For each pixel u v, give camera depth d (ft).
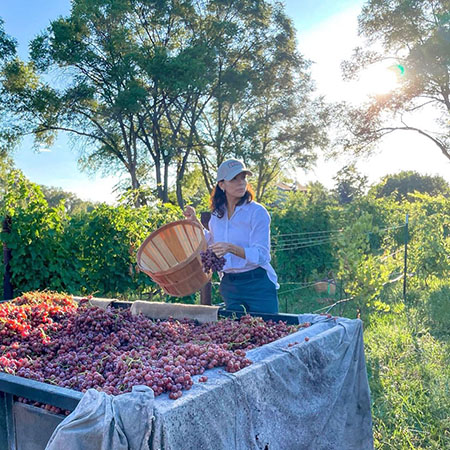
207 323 11.70
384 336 21.71
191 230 13.69
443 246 40.75
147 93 103.96
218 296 28.73
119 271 26.09
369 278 24.99
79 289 23.43
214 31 115.14
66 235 23.39
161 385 6.74
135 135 113.29
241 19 121.70
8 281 20.35
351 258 25.04
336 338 10.01
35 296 12.78
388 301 32.22
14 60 110.22
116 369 7.66
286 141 130.31
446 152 111.24
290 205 43.57
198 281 11.78
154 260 13.39
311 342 9.20
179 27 118.11
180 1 115.34
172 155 114.73
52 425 7.02
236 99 115.03
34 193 22.06
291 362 8.53
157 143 115.55
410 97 109.50
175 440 6.15
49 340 10.01
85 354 9.02
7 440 7.48
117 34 102.94
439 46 102.17
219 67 120.67
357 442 10.57
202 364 7.81
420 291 35.42
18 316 10.71
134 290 27.25
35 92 108.58
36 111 109.40
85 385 7.36
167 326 10.82
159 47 104.63
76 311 11.68
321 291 37.76
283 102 127.65
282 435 8.19
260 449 7.64
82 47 105.19
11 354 9.06
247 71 119.96
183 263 11.40
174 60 101.86
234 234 12.83
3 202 21.86
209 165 128.88
